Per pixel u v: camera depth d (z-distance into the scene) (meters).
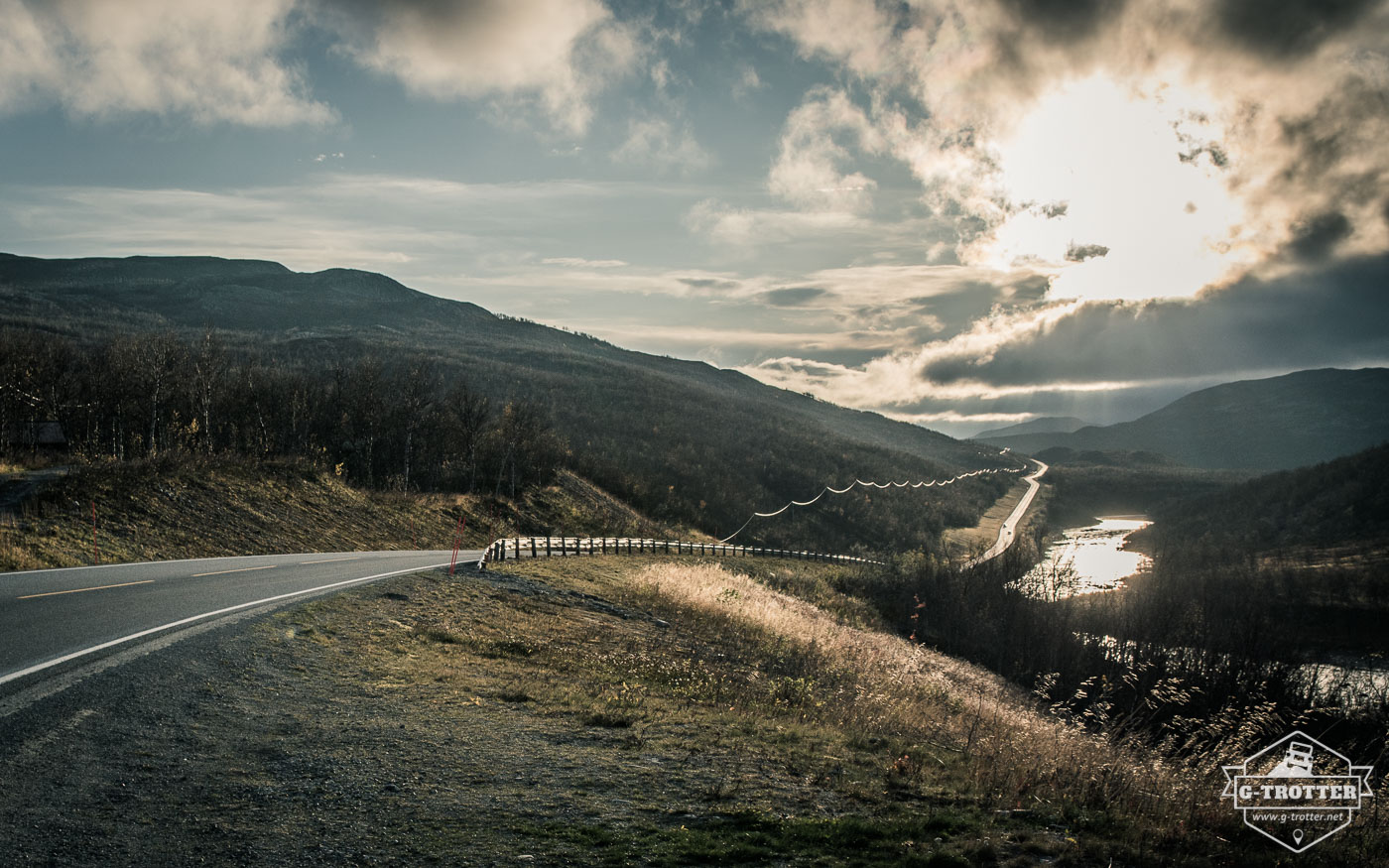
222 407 67.44
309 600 14.96
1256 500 142.75
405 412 71.88
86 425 61.03
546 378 192.12
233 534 29.78
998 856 6.12
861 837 6.28
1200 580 73.69
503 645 14.48
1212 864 6.41
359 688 9.80
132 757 6.62
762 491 123.88
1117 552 124.44
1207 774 9.20
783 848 5.96
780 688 14.73
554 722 9.51
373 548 38.09
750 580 40.84
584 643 16.59
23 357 58.72
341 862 5.25
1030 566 77.94
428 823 5.98
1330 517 119.62
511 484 72.62
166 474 31.48
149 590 14.85
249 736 7.52
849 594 53.91
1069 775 8.91
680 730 9.86
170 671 9.10
